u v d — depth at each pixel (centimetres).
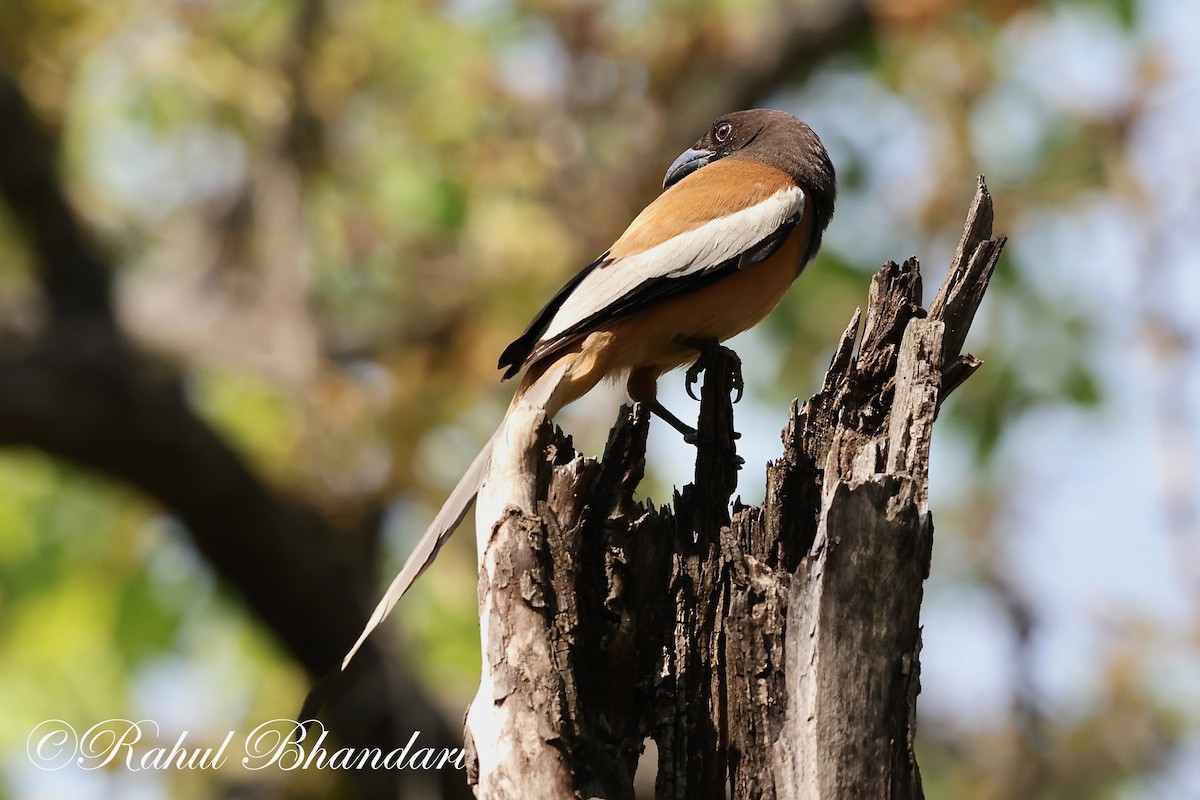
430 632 1300
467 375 1295
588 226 1355
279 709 1286
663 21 1434
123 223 1625
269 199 1386
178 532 1314
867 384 639
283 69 1371
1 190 1204
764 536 616
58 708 1305
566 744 559
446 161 1416
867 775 539
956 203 1428
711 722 589
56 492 1338
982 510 1410
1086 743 1359
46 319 1177
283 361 1327
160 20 1346
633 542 605
